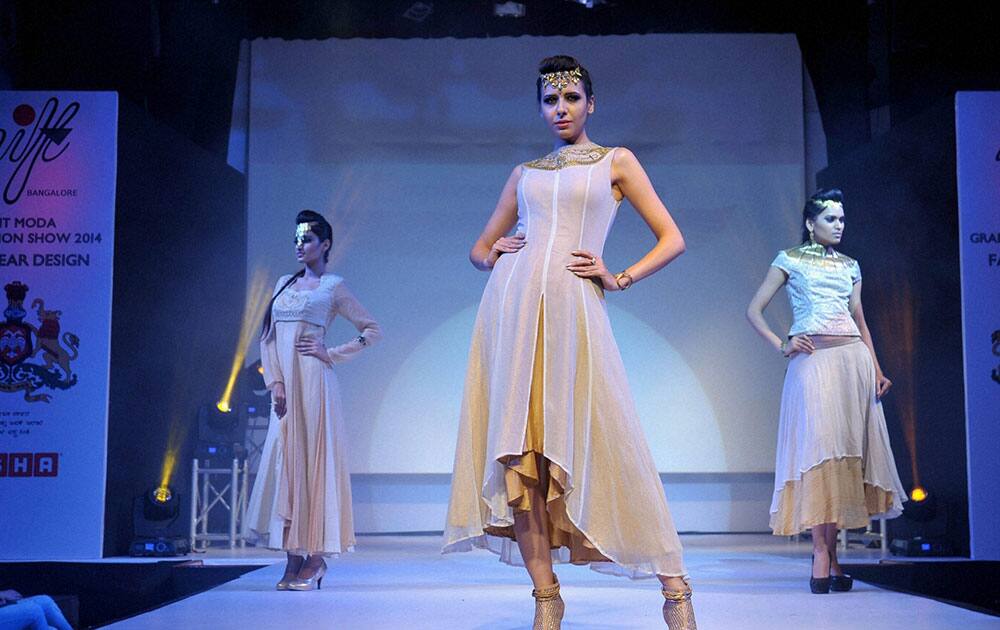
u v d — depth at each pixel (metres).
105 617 6.23
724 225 9.25
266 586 4.50
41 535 6.36
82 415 6.44
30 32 7.48
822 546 4.14
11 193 6.50
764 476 9.14
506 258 2.62
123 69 7.54
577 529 2.41
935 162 6.78
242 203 9.08
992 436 6.28
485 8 8.93
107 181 6.54
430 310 9.20
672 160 9.34
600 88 9.42
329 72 9.38
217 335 8.44
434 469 9.04
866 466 4.37
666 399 9.09
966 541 6.46
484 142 9.41
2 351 6.43
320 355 4.60
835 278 4.44
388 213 9.29
